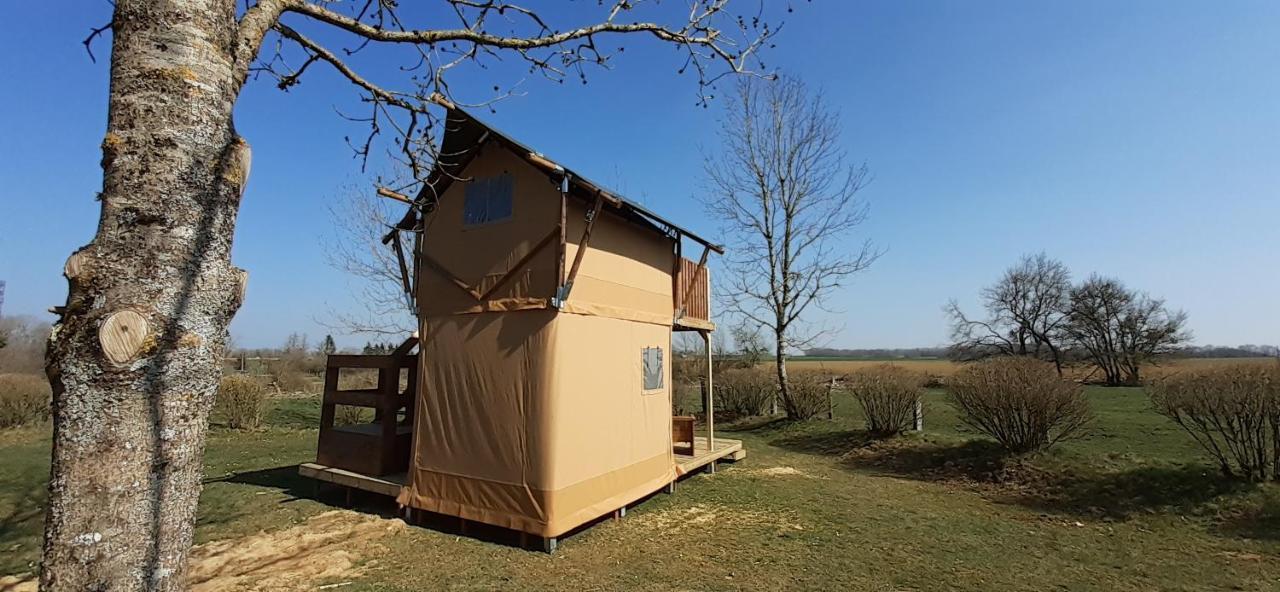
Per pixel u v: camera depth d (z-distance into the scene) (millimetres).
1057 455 9281
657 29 3955
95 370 1725
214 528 6430
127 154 1836
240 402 14914
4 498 7520
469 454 6555
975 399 10234
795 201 16172
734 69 4242
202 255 1920
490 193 7109
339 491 8188
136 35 1909
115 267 1783
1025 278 35281
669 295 8781
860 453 11750
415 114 3775
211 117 1988
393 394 7867
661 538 6336
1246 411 7395
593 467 6656
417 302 7492
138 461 1755
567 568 5434
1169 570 5500
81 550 1668
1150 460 8578
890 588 5012
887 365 14141
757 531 6605
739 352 21906
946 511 7637
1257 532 6441
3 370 24516
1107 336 31062
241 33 2246
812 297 15633
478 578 5168
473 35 3396
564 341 6328
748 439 14328
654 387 8195
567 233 6516
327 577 5141
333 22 2900
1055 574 5379
